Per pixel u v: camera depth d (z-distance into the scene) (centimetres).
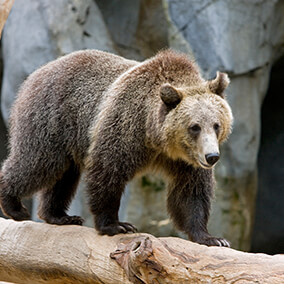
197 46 2061
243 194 2109
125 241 805
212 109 870
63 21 2081
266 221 2659
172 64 949
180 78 936
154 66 949
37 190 1046
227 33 2039
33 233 914
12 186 1049
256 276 655
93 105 1006
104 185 915
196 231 946
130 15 2292
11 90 2125
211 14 2050
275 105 2584
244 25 2066
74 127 1023
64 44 2062
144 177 2136
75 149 1032
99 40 2145
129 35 2286
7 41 2189
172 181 983
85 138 1008
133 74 953
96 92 1012
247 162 2077
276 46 2200
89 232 873
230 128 920
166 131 888
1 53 2481
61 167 1038
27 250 896
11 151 1085
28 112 1047
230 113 913
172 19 2109
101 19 2188
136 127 915
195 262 712
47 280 881
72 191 1146
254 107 2097
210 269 696
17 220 1054
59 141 1024
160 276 711
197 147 862
